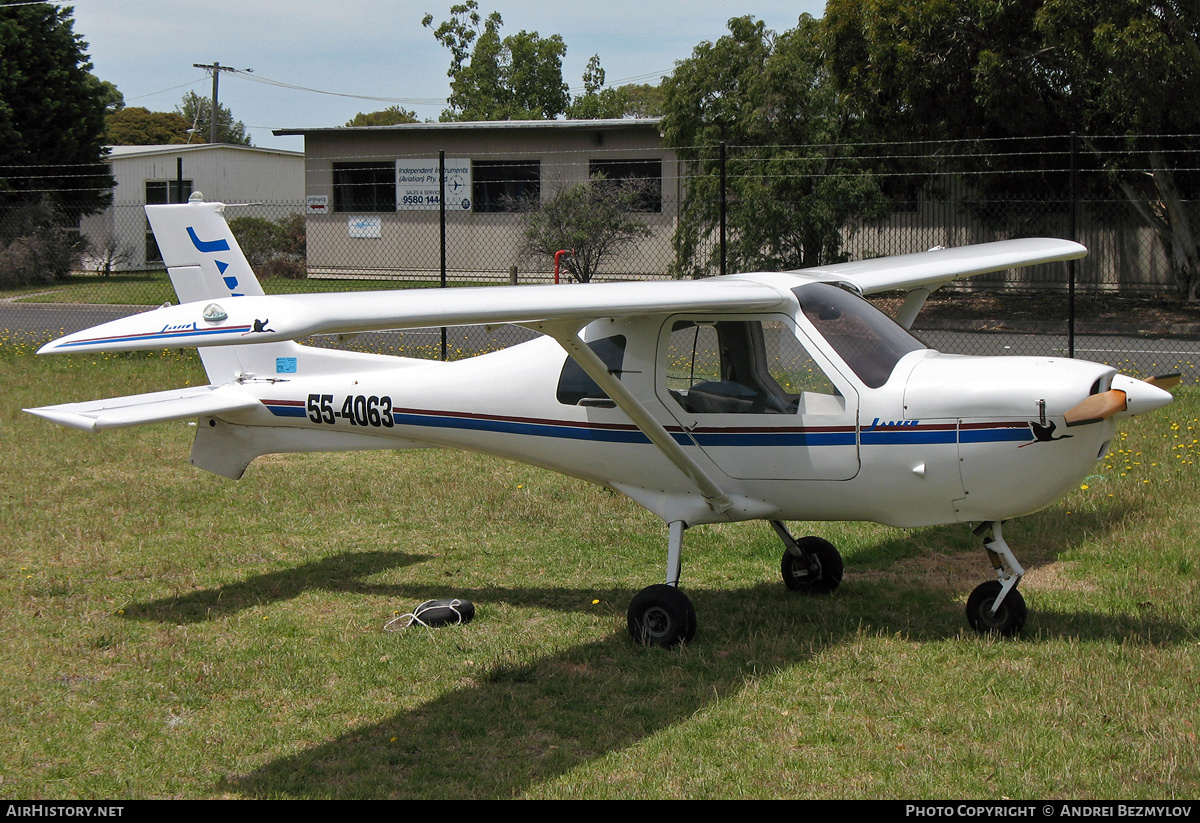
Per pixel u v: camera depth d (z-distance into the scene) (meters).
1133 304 19.09
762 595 5.69
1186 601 5.25
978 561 6.28
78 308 20.92
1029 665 4.52
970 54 18.00
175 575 6.01
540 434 5.44
